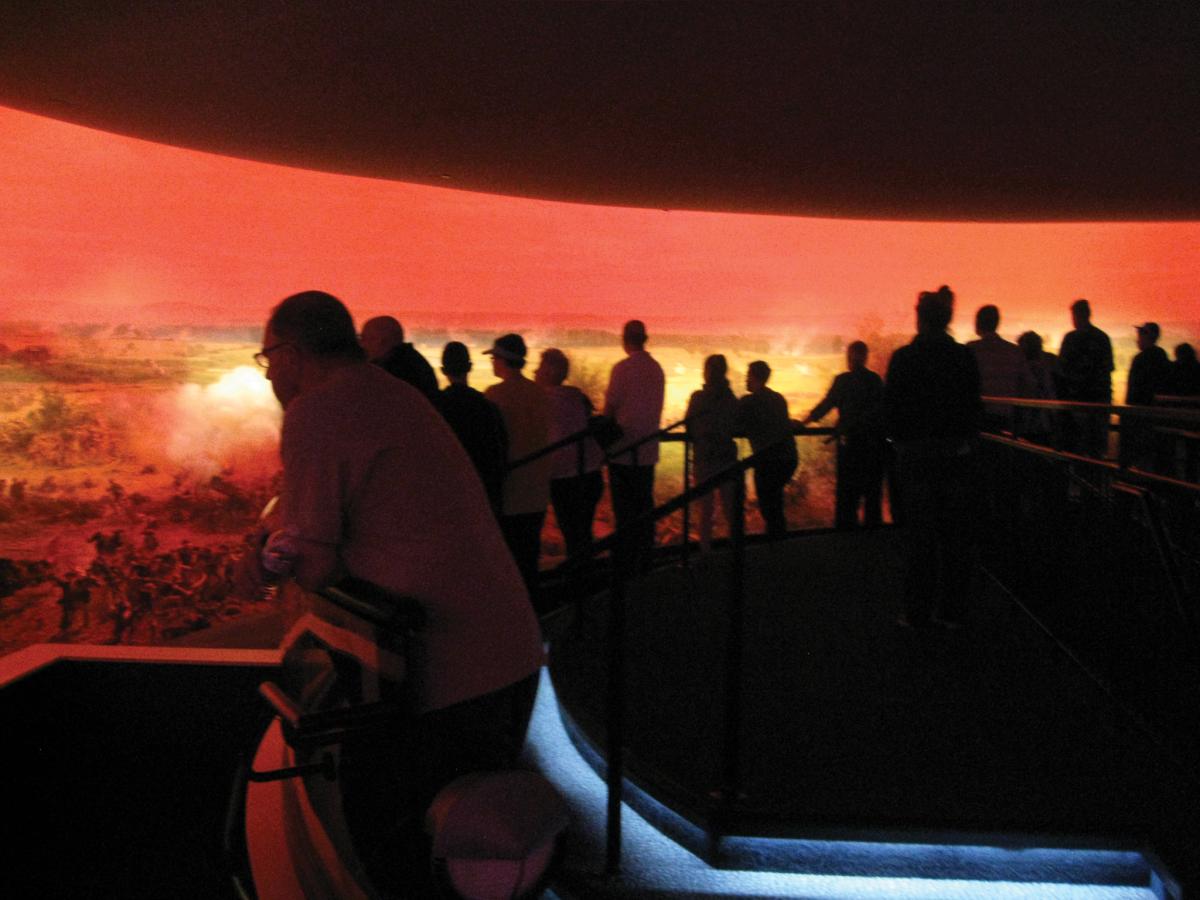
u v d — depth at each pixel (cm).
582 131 720
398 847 248
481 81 594
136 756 399
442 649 243
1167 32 493
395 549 240
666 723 381
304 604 284
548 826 234
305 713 231
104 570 981
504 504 554
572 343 1265
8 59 549
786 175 870
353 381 243
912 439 493
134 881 372
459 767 250
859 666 457
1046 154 780
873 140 738
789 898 287
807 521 1277
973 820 291
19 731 373
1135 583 371
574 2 458
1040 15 470
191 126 724
